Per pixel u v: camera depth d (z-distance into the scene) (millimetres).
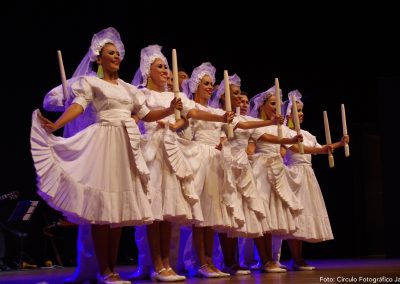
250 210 4492
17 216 6543
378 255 9367
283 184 4863
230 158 4223
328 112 8750
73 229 7449
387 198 8539
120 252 7500
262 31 7883
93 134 3334
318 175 9000
